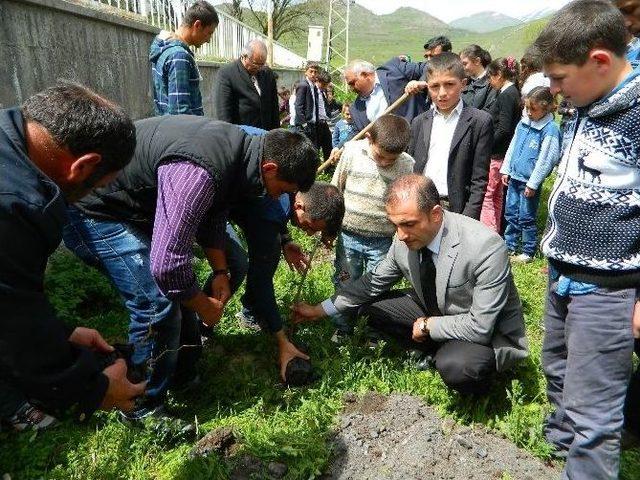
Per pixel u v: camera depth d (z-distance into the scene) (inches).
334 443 96.3
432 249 107.7
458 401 111.9
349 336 131.4
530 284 180.9
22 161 54.2
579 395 79.7
